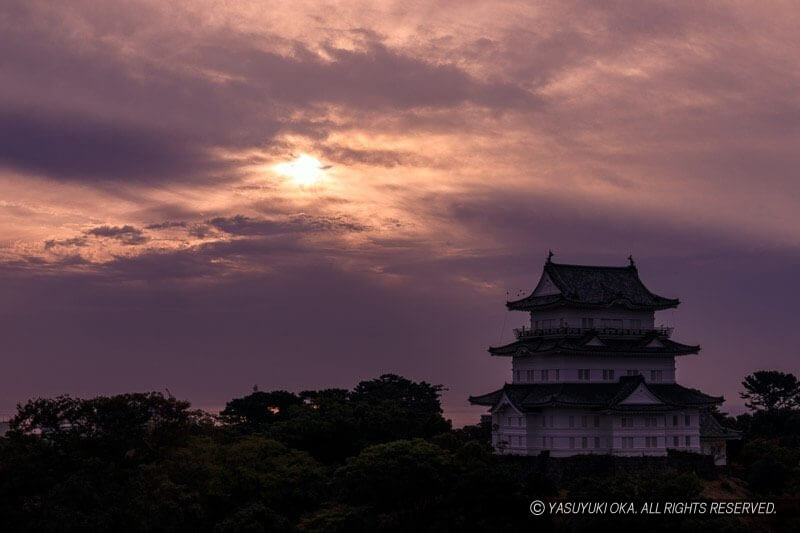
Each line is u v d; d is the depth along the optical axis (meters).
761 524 147.88
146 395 154.38
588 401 168.12
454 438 164.12
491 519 139.00
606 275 183.12
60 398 150.25
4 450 143.25
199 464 145.25
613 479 152.38
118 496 135.62
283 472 148.50
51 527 128.88
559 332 175.00
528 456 169.88
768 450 180.50
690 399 174.88
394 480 141.38
